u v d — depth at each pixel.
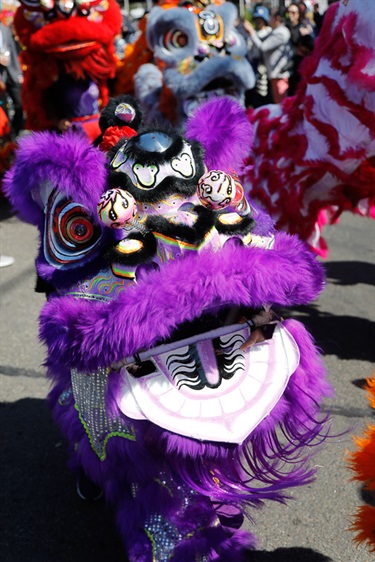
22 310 4.49
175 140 2.05
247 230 2.03
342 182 3.53
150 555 2.03
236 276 1.87
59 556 2.40
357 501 2.61
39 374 3.66
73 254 2.05
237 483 2.02
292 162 3.58
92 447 2.06
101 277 2.04
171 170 2.00
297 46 7.94
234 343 2.00
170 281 1.86
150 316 1.84
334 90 3.20
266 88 8.79
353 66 3.07
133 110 2.34
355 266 5.18
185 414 1.91
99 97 5.65
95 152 2.04
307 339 2.08
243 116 2.27
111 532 2.51
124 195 1.91
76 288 2.05
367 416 3.17
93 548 2.43
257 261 1.90
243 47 5.41
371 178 3.43
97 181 2.00
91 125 5.58
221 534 2.07
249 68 5.41
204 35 5.26
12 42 7.65
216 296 1.87
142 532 2.05
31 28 5.36
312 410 2.09
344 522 2.50
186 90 5.30
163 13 5.27
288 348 2.03
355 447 2.90
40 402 3.38
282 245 2.14
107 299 2.02
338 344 3.90
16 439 3.09
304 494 2.66
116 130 2.30
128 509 2.07
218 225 2.01
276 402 1.96
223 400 1.94
